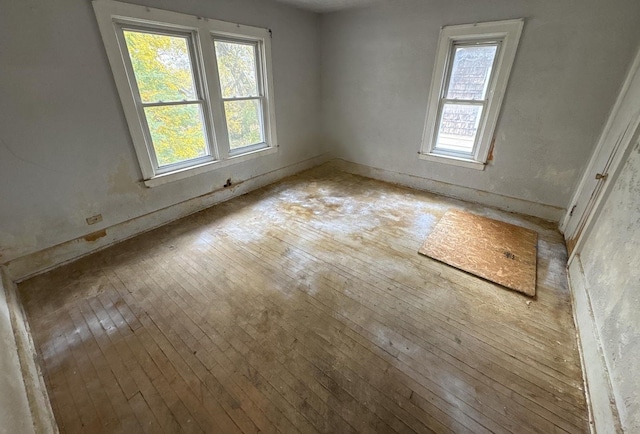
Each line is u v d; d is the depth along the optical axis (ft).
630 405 3.67
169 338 5.82
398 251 8.66
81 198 8.12
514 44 9.22
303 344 5.71
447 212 11.04
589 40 8.23
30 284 7.28
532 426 4.36
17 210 7.09
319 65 14.33
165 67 9.02
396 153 13.44
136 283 7.34
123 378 5.07
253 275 7.65
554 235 9.49
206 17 9.29
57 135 7.34
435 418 4.47
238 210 11.27
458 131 11.62
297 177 14.78
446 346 5.65
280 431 4.31
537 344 5.69
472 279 7.48
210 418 4.47
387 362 5.34
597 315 5.37
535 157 10.11
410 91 12.00
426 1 10.39
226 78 10.77
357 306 6.64
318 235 9.54
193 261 8.21
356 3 11.38
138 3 7.75
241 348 5.62
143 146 9.00
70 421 4.43
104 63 7.69
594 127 8.86
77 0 6.89
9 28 6.18
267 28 11.30
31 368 4.89
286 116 13.58
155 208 9.87
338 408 4.61
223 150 11.35
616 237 5.60
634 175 5.66
